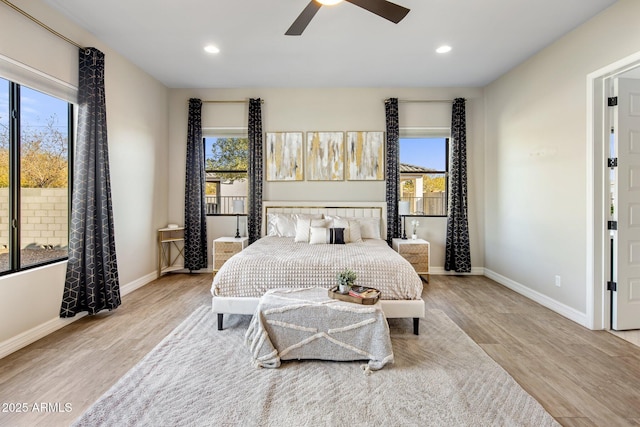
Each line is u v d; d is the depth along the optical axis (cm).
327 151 491
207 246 498
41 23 260
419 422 163
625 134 283
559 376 209
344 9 280
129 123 389
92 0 265
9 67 238
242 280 276
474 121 486
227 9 280
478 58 381
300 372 211
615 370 217
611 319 288
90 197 301
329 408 174
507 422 163
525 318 314
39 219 276
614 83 285
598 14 282
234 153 504
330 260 285
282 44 346
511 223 418
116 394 185
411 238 479
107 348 246
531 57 375
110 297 317
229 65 402
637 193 285
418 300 269
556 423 163
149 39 333
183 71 422
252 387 193
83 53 304
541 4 271
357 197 493
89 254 301
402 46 350
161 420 164
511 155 416
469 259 483
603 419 168
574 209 310
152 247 446
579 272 304
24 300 250
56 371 212
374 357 218
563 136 325
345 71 423
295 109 491
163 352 237
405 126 488
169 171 491
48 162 285
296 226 427
